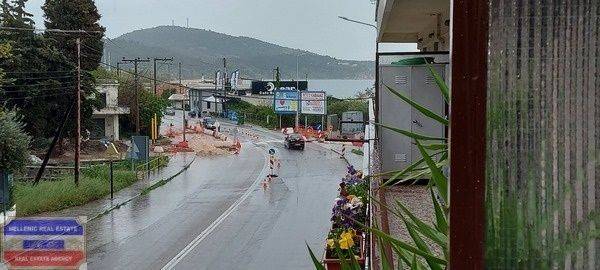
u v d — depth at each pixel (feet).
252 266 59.31
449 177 4.88
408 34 50.29
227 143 194.49
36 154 134.10
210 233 74.23
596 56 4.79
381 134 27.68
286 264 59.57
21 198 81.87
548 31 4.79
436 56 28.25
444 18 34.94
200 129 236.02
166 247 67.62
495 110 4.82
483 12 4.78
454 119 4.84
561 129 4.81
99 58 148.97
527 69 4.80
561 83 4.79
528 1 4.78
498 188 4.83
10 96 125.80
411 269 6.47
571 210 4.82
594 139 4.81
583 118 4.81
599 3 4.77
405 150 27.66
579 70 4.80
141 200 98.48
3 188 68.59
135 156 130.93
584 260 4.82
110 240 70.69
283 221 80.59
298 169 135.13
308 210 88.07
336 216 24.81
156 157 145.59
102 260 62.03
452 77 4.83
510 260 4.82
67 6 144.05
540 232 4.83
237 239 70.79
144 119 195.83
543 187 4.82
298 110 227.81
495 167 4.83
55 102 132.57
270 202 95.20
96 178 105.81
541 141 4.81
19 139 68.69
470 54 4.80
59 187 90.79
